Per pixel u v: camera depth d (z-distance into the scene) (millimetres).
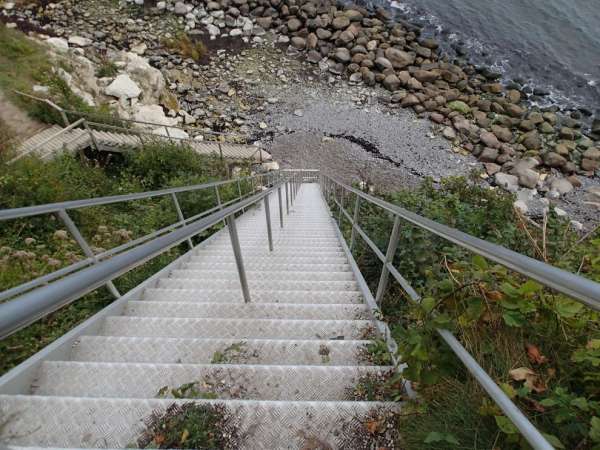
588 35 22750
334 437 1268
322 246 4801
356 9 20797
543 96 18047
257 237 5488
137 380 1662
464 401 1142
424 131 15430
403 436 1216
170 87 14969
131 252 946
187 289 2955
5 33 9797
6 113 7492
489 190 4914
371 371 1630
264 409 1353
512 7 24625
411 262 2730
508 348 1234
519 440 920
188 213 5961
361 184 11234
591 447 928
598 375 1066
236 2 19641
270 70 17219
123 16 17906
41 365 1745
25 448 1092
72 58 10930
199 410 1353
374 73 17562
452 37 21250
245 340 1975
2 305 542
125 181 7113
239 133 14477
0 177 4629
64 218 2121
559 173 14078
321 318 2436
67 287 663
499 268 1377
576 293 670
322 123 15367
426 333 1283
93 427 1335
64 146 6723
